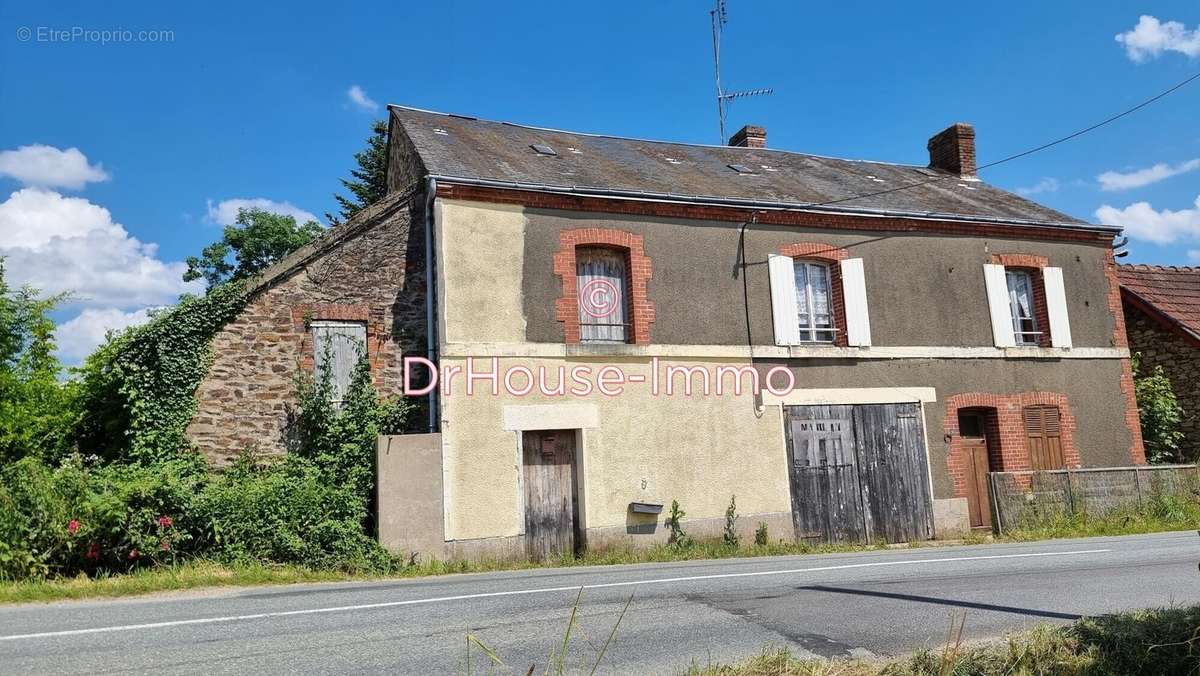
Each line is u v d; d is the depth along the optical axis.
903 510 13.75
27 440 13.38
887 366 14.12
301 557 9.73
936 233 15.02
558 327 12.17
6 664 4.98
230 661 5.09
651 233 12.97
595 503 11.91
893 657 5.41
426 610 6.75
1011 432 14.77
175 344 11.34
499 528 11.36
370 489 11.13
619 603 7.07
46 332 15.34
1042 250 15.85
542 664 5.17
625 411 12.32
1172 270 19.66
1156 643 5.21
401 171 15.61
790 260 13.81
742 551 11.80
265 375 11.72
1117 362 16.02
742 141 19.44
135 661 5.06
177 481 9.71
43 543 8.52
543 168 13.49
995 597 7.27
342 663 5.09
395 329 12.39
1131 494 14.77
